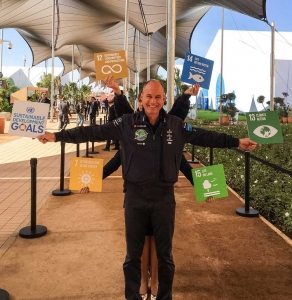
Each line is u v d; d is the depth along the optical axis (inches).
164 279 121.0
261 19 804.6
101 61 162.9
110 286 149.6
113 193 300.4
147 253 130.3
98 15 1418.6
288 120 1302.9
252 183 313.3
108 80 150.9
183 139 117.2
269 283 153.3
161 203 115.3
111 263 170.2
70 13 1400.1
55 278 156.3
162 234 117.3
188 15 1316.4
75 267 166.4
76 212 248.2
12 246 190.1
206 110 1768.0
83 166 136.7
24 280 154.6
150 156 112.2
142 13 1168.8
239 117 1533.0
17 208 259.0
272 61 786.2
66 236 203.9
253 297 142.3
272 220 240.5
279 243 195.8
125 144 114.5
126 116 117.0
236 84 1658.5
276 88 1604.3
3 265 168.4
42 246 189.9
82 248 187.5
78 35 1626.5
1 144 639.8
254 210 247.4
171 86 296.8
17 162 457.7
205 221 231.6
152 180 112.7
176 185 327.9
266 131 141.3
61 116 881.5
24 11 1310.3
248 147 120.9
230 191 309.0
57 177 364.5
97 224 223.9
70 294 143.6
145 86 114.7
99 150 574.9
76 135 118.3
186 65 208.7
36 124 138.3
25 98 1465.3
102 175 137.1
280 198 259.8
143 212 116.3
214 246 191.9
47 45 1898.4
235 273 162.1
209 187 136.1
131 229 117.8
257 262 173.0
